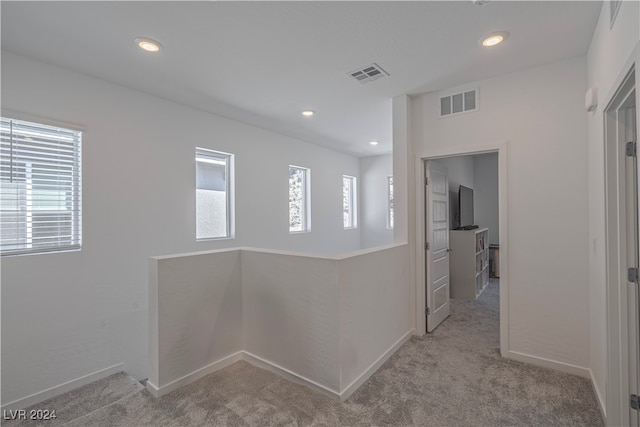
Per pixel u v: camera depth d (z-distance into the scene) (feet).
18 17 6.44
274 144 15.65
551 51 7.97
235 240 13.62
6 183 7.88
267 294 8.80
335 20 6.68
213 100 11.25
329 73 9.17
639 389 5.93
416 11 6.40
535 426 6.37
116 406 7.17
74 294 8.80
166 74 9.16
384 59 8.38
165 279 7.69
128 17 6.50
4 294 7.70
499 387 7.75
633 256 6.01
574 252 8.30
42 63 8.30
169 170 11.14
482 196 22.44
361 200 22.54
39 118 8.18
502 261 9.29
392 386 7.88
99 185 9.32
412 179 11.04
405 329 10.56
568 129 8.35
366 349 8.29
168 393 7.66
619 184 6.13
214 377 8.41
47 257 8.34
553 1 6.09
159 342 7.57
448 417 6.68
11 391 7.74
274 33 7.15
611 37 5.65
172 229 11.18
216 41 7.45
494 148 9.41
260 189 14.83
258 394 7.60
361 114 12.91
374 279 8.76
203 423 6.58
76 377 8.79
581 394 7.41
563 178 8.43
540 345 8.78
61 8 6.18
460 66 8.77
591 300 7.91
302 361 8.02
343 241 20.68
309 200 18.06
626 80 4.90
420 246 11.00
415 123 11.00
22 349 7.92
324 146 18.97
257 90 10.37
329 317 7.46
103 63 8.45
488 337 10.87
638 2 4.28
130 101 10.08
